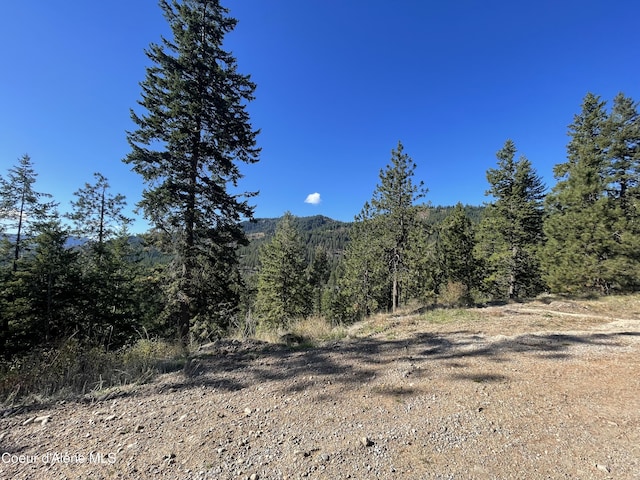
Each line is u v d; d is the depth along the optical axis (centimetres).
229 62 1527
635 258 1535
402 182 1675
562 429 287
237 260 1572
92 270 1752
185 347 681
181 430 305
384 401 360
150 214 1288
